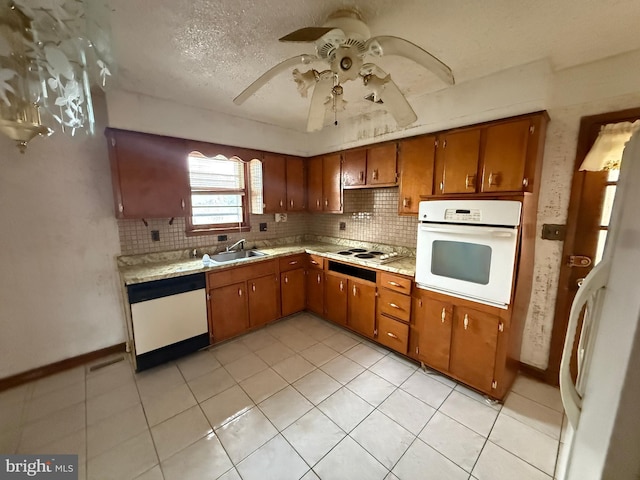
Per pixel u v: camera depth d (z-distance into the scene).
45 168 2.14
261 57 1.70
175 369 2.34
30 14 1.08
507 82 1.85
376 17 1.33
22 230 2.10
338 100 1.59
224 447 1.60
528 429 1.72
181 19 1.33
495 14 1.31
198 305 2.52
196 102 2.45
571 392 0.84
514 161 1.86
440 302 2.13
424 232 2.14
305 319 3.33
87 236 2.36
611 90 1.72
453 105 2.13
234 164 3.25
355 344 2.75
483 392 1.98
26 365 2.18
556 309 2.08
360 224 3.36
